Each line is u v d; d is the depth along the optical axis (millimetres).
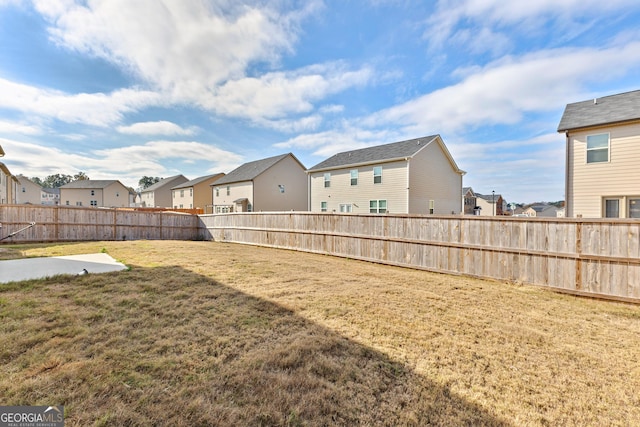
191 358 2252
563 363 2494
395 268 6879
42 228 10102
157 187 41531
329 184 18844
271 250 9781
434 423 1698
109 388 1815
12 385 1774
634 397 2039
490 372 2301
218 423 1586
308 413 1723
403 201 14891
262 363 2234
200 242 11938
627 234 4363
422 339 2842
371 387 2023
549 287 4996
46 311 3027
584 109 10234
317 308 3578
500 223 5551
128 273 4879
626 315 3828
